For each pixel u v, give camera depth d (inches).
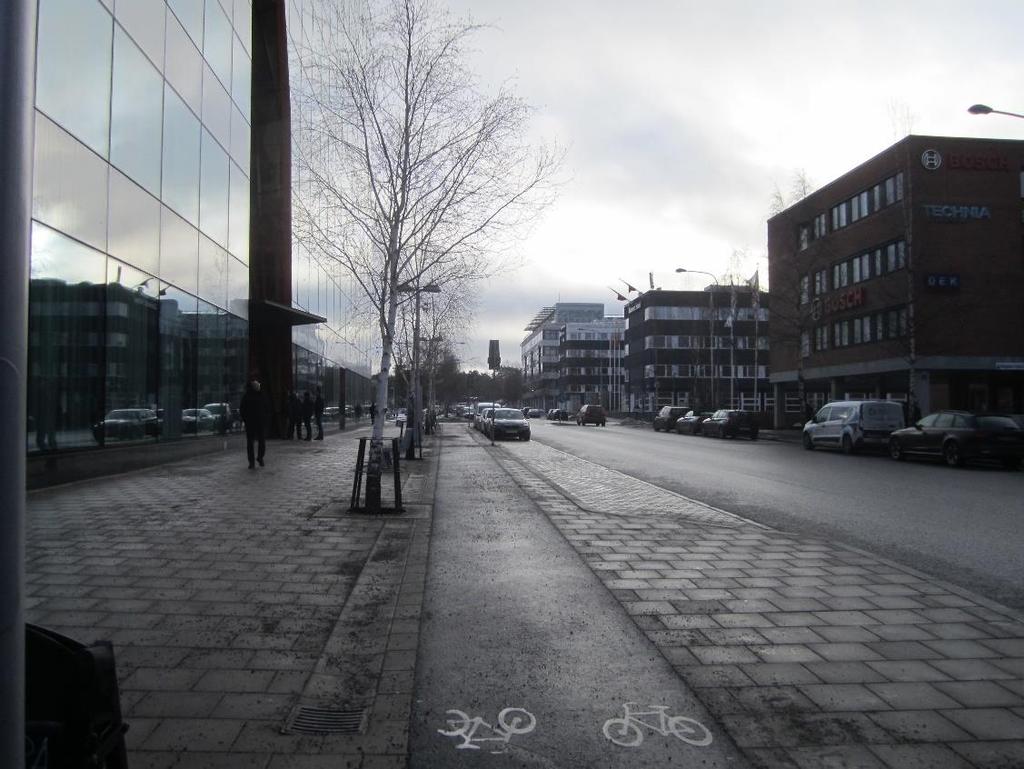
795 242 1868.8
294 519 397.1
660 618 235.6
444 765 144.5
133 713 164.7
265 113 1039.6
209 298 778.2
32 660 95.3
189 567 290.0
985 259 1393.9
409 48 470.3
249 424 644.1
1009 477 717.3
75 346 498.9
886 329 1489.9
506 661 198.8
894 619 233.8
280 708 168.7
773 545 349.7
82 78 496.7
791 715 165.5
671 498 522.0
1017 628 225.5
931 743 152.4
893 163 1429.6
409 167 472.7
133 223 582.6
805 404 1601.9
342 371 1646.2
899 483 649.6
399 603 250.1
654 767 143.7
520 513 445.1
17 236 81.8
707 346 3186.5
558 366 5216.5
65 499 446.9
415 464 792.3
